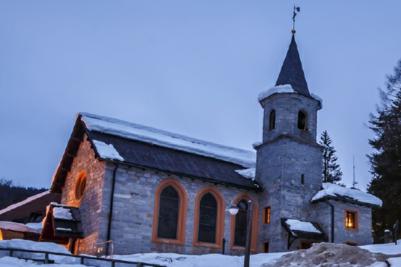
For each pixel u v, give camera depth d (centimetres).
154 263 2370
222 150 4181
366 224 3622
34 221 4656
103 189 3091
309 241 3481
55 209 3278
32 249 2181
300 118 3941
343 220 3544
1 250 2019
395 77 5616
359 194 3691
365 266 2116
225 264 2425
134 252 3081
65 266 1925
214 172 3669
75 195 3559
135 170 3231
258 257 2611
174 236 3300
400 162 4878
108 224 3041
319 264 2225
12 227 3738
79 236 3152
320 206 3600
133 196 3175
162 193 3328
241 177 3825
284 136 3744
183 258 2572
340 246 2320
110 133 3522
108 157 3114
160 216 3275
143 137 3644
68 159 3775
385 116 5200
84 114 3609
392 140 4944
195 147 3897
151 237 3172
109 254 2969
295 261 2338
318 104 4041
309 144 3828
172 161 3525
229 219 3547
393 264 2038
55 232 3094
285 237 3462
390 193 4803
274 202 3616
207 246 3391
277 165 3697
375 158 5172
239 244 3566
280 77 4103
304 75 4125
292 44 4275
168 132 4028
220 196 3559
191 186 3441
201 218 3447
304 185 3697
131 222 3123
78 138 3675
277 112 3897
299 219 3594
